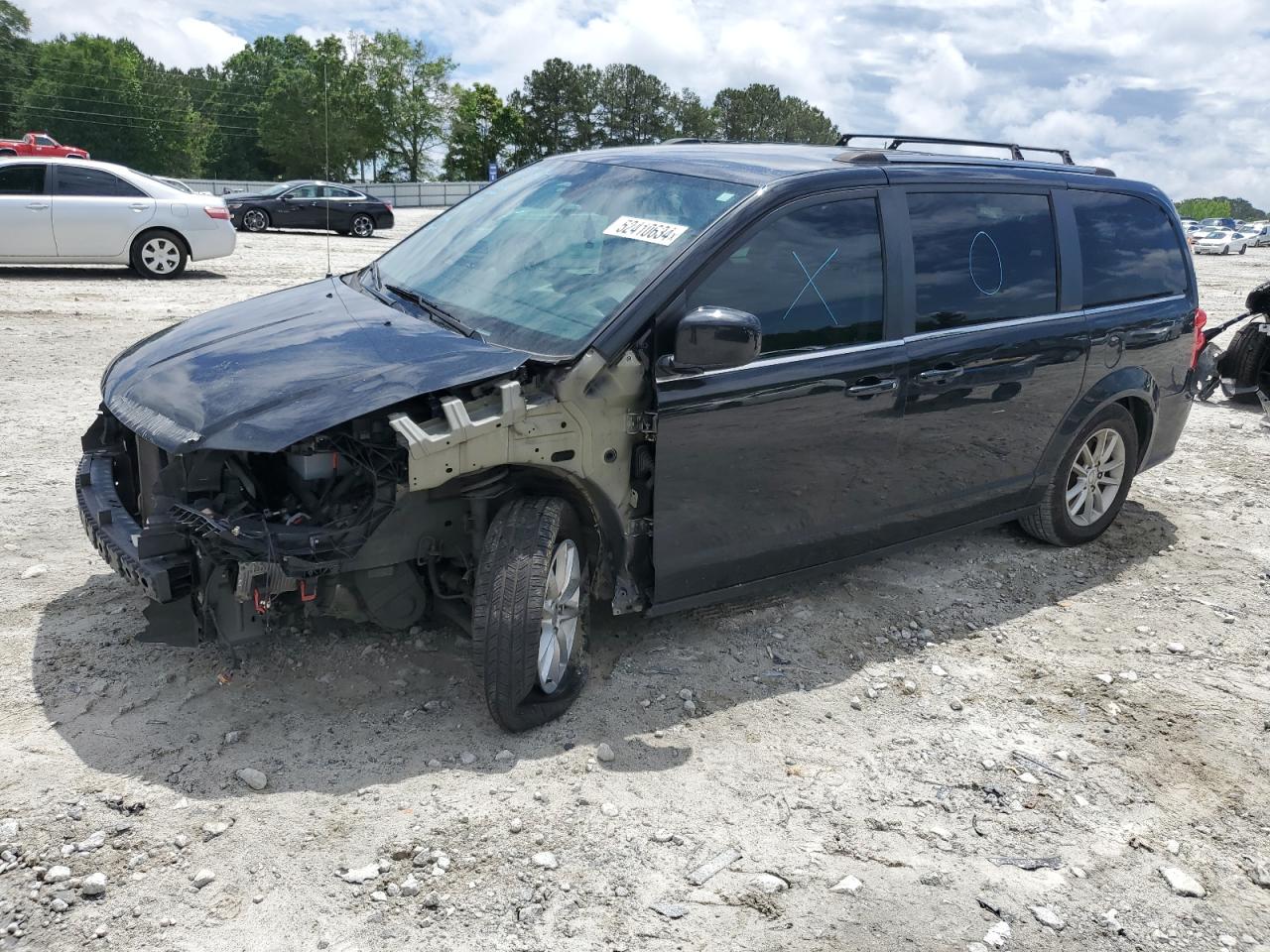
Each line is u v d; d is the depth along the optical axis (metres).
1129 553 5.59
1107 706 3.98
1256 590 5.18
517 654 3.24
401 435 2.94
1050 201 4.90
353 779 3.16
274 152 90.12
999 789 3.40
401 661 3.82
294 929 2.57
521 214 4.28
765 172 3.97
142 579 3.20
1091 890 2.97
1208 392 9.58
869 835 3.12
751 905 2.78
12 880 2.65
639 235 3.77
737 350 3.25
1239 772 3.60
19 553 4.64
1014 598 4.94
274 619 3.55
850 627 4.49
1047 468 5.13
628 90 109.12
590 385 3.33
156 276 14.14
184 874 2.72
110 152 91.81
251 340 3.60
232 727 3.38
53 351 8.97
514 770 3.27
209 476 3.19
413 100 90.88
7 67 92.44
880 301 4.14
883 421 4.18
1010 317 4.66
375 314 3.80
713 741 3.54
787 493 3.97
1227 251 47.38
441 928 2.61
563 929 2.64
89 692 3.52
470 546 3.54
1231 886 3.04
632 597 3.70
